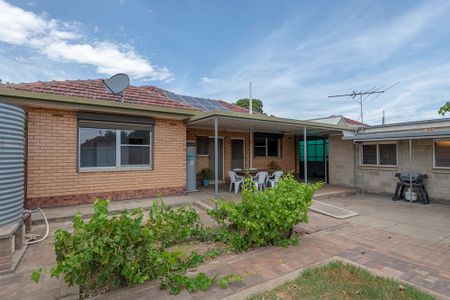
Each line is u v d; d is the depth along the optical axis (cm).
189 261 353
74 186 675
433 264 366
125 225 273
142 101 839
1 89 544
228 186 1045
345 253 403
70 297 274
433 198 851
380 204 817
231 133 1170
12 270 338
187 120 834
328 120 1234
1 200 351
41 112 636
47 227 483
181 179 845
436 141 850
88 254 243
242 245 410
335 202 851
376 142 1001
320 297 275
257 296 275
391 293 280
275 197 421
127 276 273
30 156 621
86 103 637
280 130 1159
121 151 754
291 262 366
